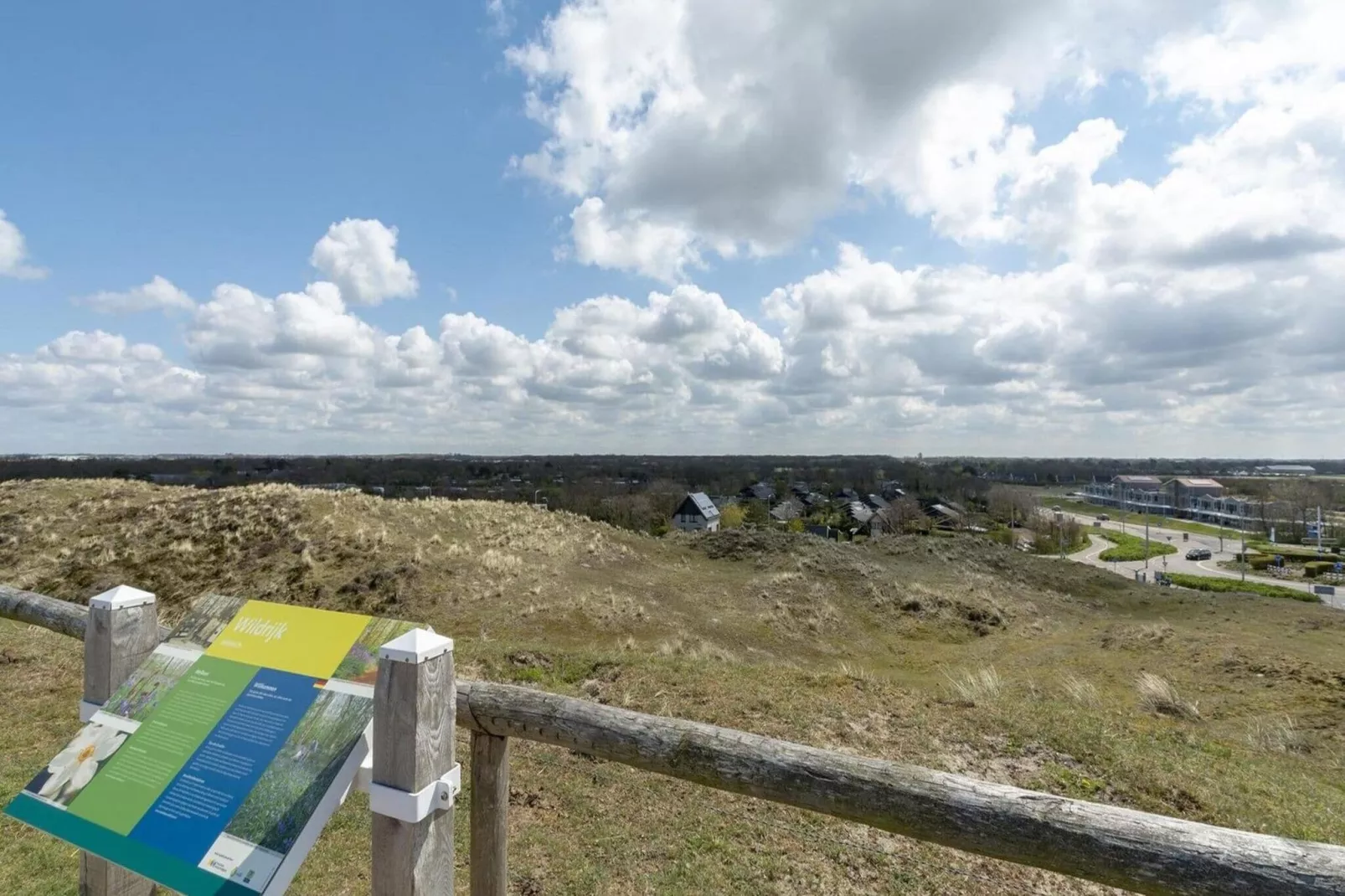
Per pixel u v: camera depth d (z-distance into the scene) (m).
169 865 1.82
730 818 4.11
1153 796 4.59
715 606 14.62
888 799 1.95
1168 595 19.12
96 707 2.67
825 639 13.76
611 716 2.28
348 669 2.03
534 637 11.23
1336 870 1.53
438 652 1.81
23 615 3.99
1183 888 1.64
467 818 4.14
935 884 3.52
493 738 2.46
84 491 19.12
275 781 1.87
